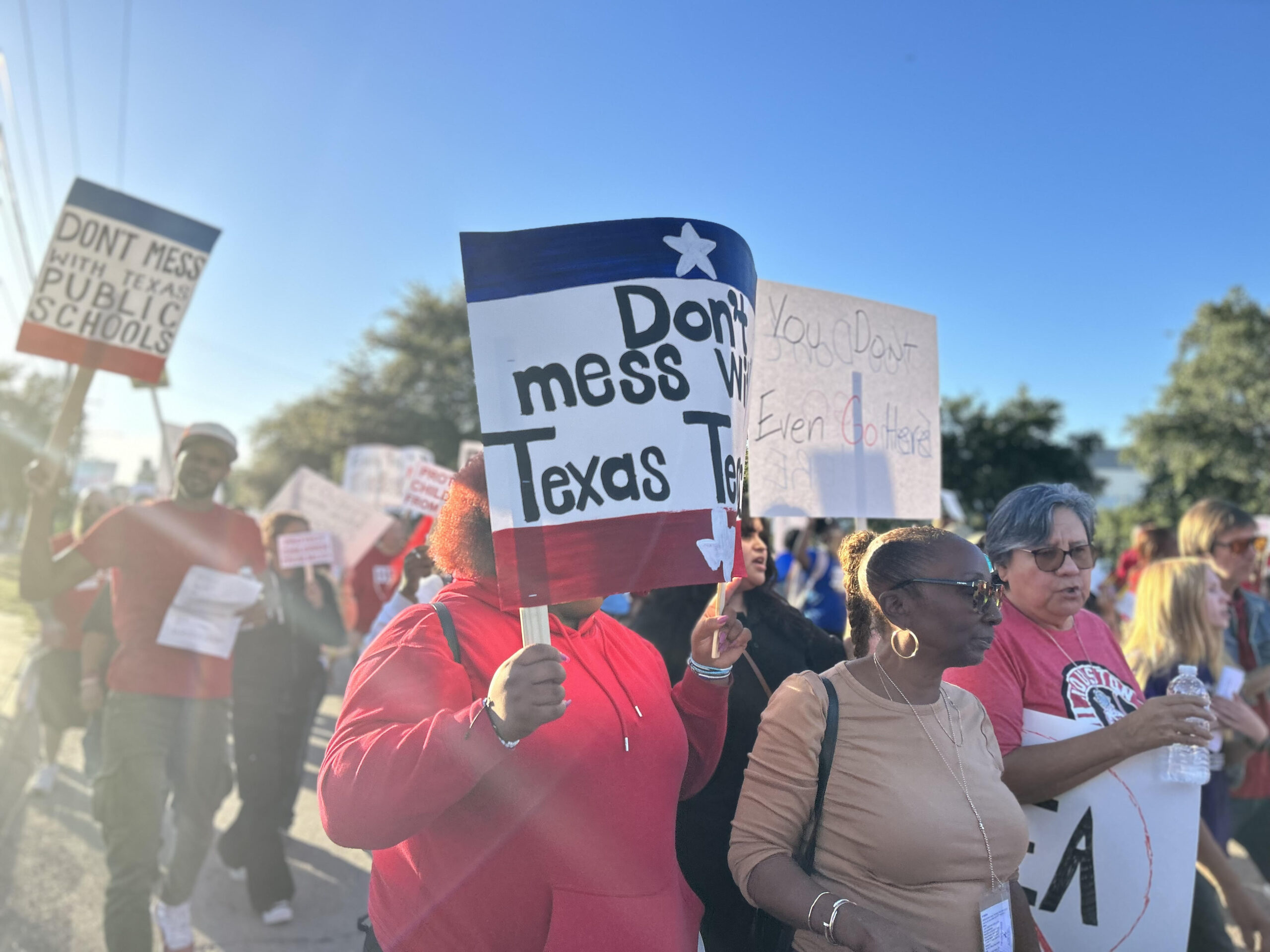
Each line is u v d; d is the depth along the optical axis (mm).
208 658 3504
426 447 36219
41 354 3576
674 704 2049
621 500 1604
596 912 1607
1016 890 2084
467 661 1676
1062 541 2443
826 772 1948
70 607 5625
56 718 5629
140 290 3783
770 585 2805
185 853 3549
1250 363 29125
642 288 1660
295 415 43000
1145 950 2326
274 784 4250
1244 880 4887
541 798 1620
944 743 1967
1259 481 29391
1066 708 2387
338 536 7930
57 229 3643
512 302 1604
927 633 1916
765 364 2842
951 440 34281
